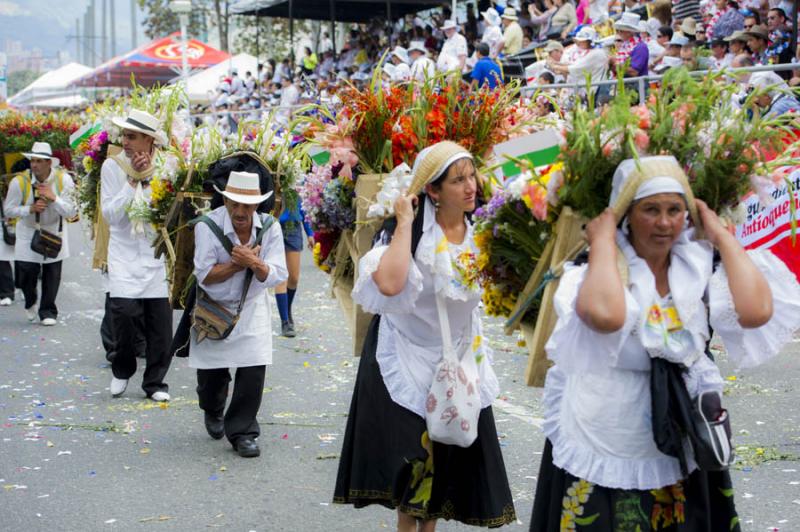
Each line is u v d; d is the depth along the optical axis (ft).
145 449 29.53
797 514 23.17
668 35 55.11
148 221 31.81
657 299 15.33
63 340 46.50
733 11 53.62
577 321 15.11
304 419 32.45
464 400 19.39
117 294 34.14
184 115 36.78
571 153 15.90
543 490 16.69
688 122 15.97
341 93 25.52
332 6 101.60
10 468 27.96
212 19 217.15
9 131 59.26
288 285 45.01
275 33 170.09
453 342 19.99
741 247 15.34
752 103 17.31
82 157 43.80
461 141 24.53
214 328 27.84
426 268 19.49
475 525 20.24
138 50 144.15
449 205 19.47
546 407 16.60
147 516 24.23
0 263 55.77
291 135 31.14
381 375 20.03
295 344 43.86
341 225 25.18
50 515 24.36
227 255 27.63
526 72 60.85
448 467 20.48
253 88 116.47
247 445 28.55
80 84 183.01
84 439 30.63
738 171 16.15
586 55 51.88
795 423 29.73
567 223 16.63
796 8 47.09
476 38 80.28
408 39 87.04
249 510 24.58
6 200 49.57
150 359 34.96
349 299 25.96
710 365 15.71
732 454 15.03
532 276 18.02
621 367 15.53
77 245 81.46
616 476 15.40
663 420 15.07
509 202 18.10
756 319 14.94
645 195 15.02
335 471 27.43
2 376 39.24
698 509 15.60
